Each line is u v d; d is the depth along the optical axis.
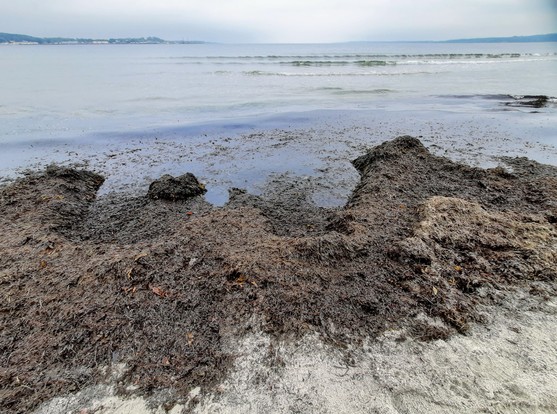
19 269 3.80
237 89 20.47
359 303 3.36
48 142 9.80
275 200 6.32
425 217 4.67
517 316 3.23
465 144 9.57
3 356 2.85
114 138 10.30
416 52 75.12
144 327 3.10
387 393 2.54
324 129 11.41
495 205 5.45
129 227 5.26
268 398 2.53
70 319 3.15
